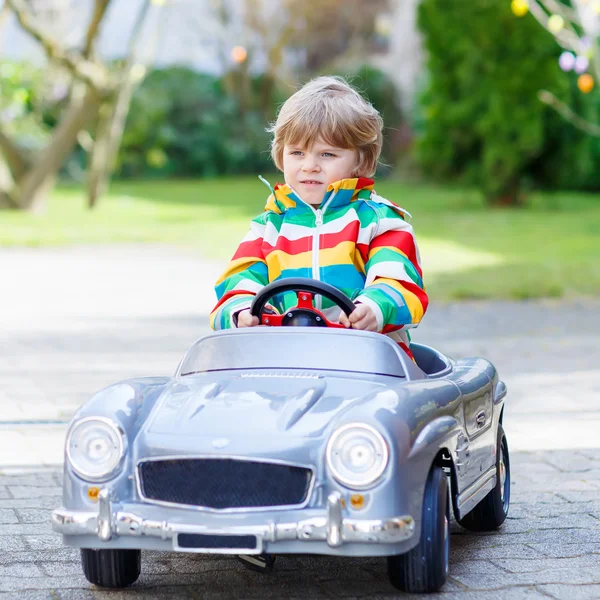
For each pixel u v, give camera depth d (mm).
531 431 7180
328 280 4598
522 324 11914
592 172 34031
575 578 4285
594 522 5188
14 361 9453
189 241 20562
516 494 5730
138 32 26141
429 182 38781
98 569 4133
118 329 11297
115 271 16516
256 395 4027
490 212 26156
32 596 4086
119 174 42594
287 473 3680
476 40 25000
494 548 4754
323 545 3607
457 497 4219
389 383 4207
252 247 4852
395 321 4453
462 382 4578
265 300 4457
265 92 45156
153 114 41125
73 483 3832
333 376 4234
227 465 3713
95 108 26016
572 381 8812
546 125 25766
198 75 44312
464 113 25672
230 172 44062
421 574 3951
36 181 26328
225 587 4211
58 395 8070
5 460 6328
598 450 6672
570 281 14969
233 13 43750
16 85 26625
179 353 9820
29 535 4953
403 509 3656
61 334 10953
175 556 4660
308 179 4723
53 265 17266
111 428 3830
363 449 3637
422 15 25797
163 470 3777
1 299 13539
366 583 4234
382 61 44844
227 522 3631
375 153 4887
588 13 15477
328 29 45000
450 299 13766
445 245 19109
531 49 24719
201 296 13852
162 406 4047
